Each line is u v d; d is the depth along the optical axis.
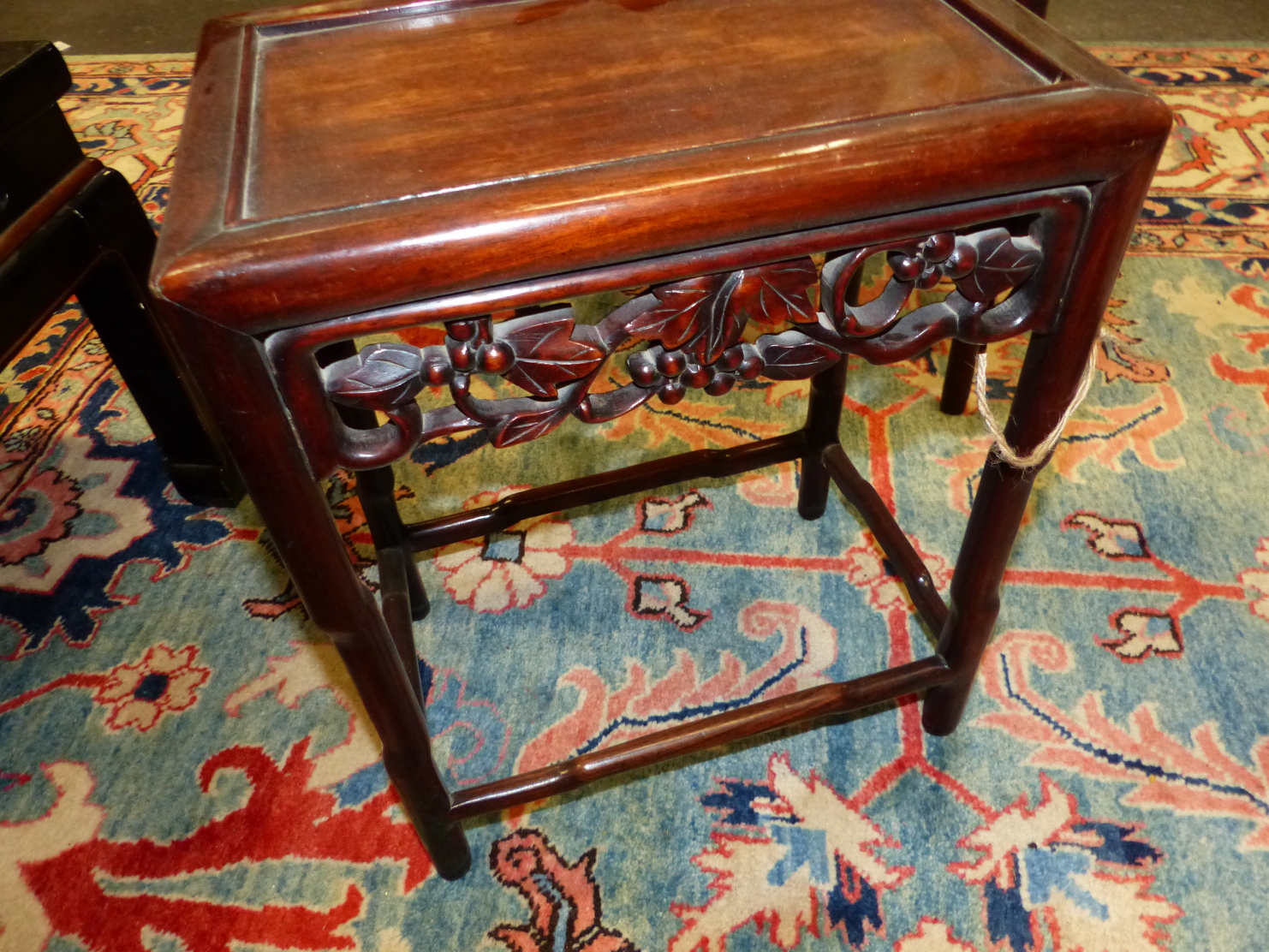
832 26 0.63
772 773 0.91
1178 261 1.53
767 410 1.33
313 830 0.89
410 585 1.02
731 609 1.06
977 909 0.80
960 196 0.50
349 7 0.68
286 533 0.54
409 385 0.51
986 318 0.60
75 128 2.04
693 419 1.32
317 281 0.44
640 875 0.84
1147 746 0.91
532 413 0.55
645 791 0.90
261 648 1.05
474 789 0.78
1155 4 2.38
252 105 0.58
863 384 1.34
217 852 0.87
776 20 0.64
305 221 0.45
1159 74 2.04
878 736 0.94
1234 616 1.02
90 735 0.97
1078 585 1.06
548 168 0.49
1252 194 1.67
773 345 0.57
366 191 0.48
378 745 0.95
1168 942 0.77
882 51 0.59
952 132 0.48
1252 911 0.79
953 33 0.61
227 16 0.68
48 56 0.87
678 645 1.03
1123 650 0.99
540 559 1.13
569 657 1.02
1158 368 1.34
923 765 0.91
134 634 1.07
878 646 1.02
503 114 0.55
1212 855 0.83
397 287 0.45
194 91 0.59
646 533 1.16
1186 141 1.82
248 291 0.43
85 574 1.14
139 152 1.93
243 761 0.94
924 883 0.82
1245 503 1.14
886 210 0.50
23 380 1.43
